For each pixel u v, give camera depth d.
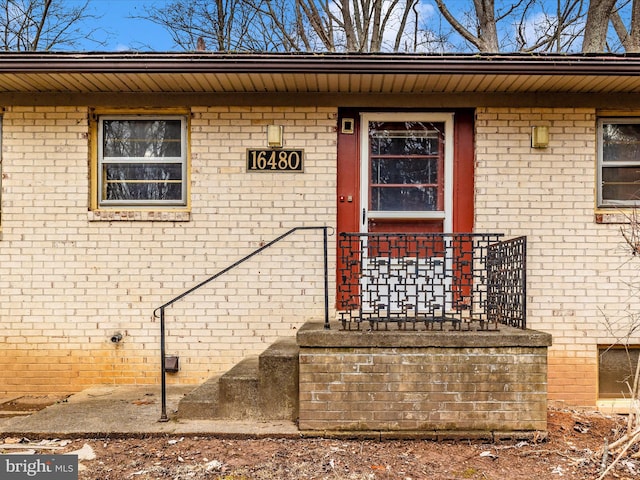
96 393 5.07
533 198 5.32
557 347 5.26
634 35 10.27
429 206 5.56
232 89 5.32
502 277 4.55
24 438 3.93
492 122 5.36
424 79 4.93
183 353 5.39
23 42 12.27
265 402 4.20
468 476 3.36
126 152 5.58
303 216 5.40
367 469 3.45
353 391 3.98
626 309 5.24
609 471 3.42
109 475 3.34
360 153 5.54
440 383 3.95
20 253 5.39
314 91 5.37
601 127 5.43
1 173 5.43
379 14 12.78
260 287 5.40
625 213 5.24
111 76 4.88
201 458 3.60
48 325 5.38
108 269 5.39
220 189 5.41
